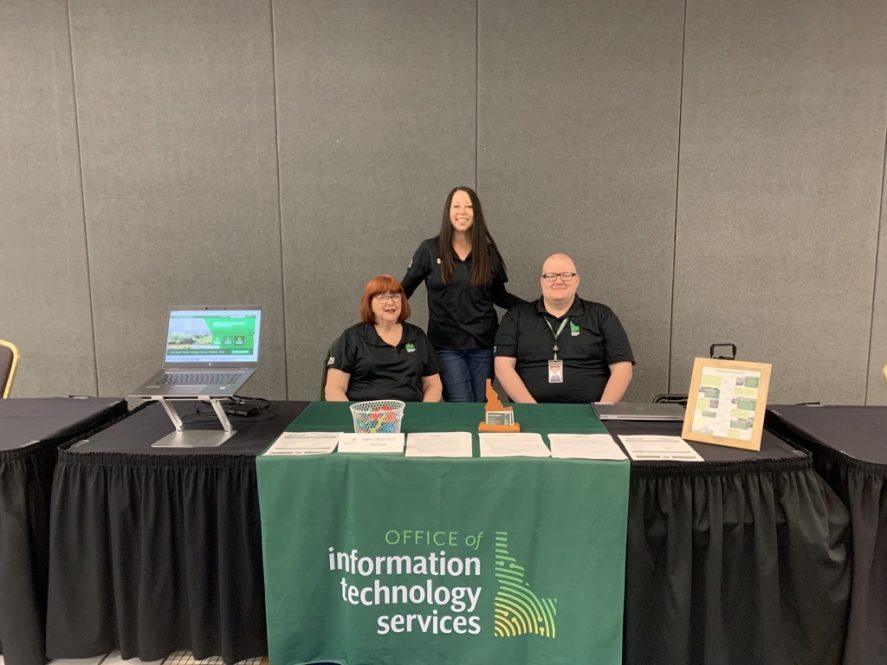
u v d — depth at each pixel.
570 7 3.35
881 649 1.56
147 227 3.61
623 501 1.51
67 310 3.71
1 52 3.49
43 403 2.14
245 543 1.63
